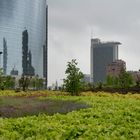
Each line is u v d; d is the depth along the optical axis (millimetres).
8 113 24266
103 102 34844
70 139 13047
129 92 60344
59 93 57625
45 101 38781
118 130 14445
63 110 26219
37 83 161000
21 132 14852
